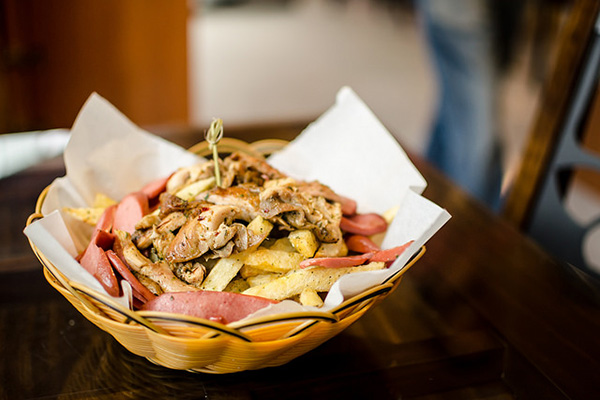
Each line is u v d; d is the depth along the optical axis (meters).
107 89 1.04
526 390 0.38
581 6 0.55
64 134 0.79
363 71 1.93
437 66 1.22
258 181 0.43
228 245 0.36
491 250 0.50
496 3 1.11
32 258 0.45
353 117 0.49
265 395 0.36
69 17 0.95
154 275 0.36
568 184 0.60
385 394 0.37
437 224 0.36
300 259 0.38
